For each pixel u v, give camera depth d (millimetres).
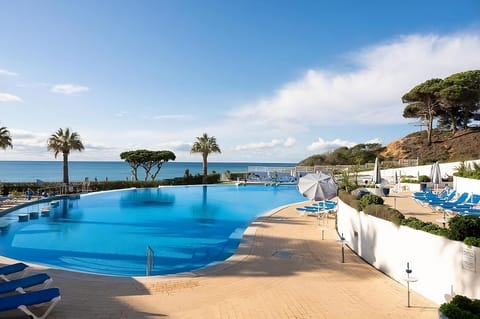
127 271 10352
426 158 46719
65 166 31344
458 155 44156
